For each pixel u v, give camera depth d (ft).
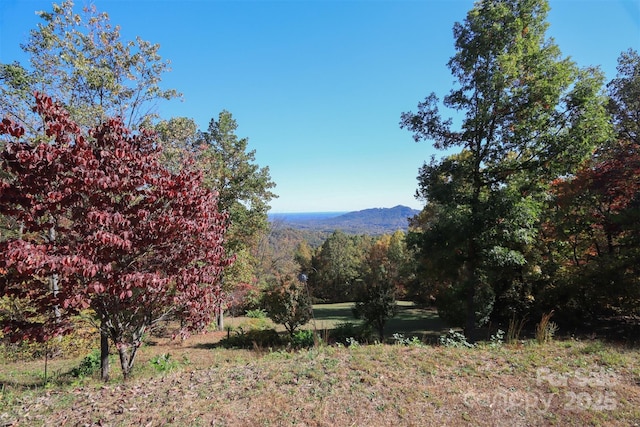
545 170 39.88
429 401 14.42
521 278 54.95
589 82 37.40
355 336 39.24
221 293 20.71
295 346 37.63
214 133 63.26
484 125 40.60
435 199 44.01
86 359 26.40
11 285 15.16
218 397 14.82
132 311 18.72
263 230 73.20
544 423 12.88
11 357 31.22
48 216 16.56
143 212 15.43
